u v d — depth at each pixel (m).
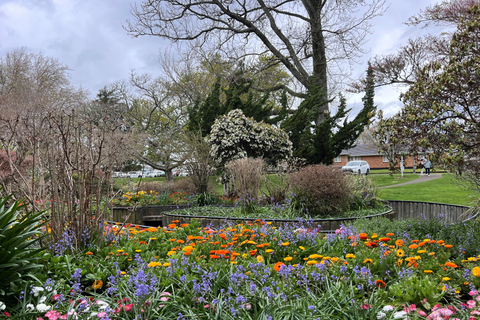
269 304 2.38
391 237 4.47
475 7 5.14
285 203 9.48
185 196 14.47
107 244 4.33
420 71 5.54
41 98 18.03
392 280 3.02
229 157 14.84
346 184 9.06
